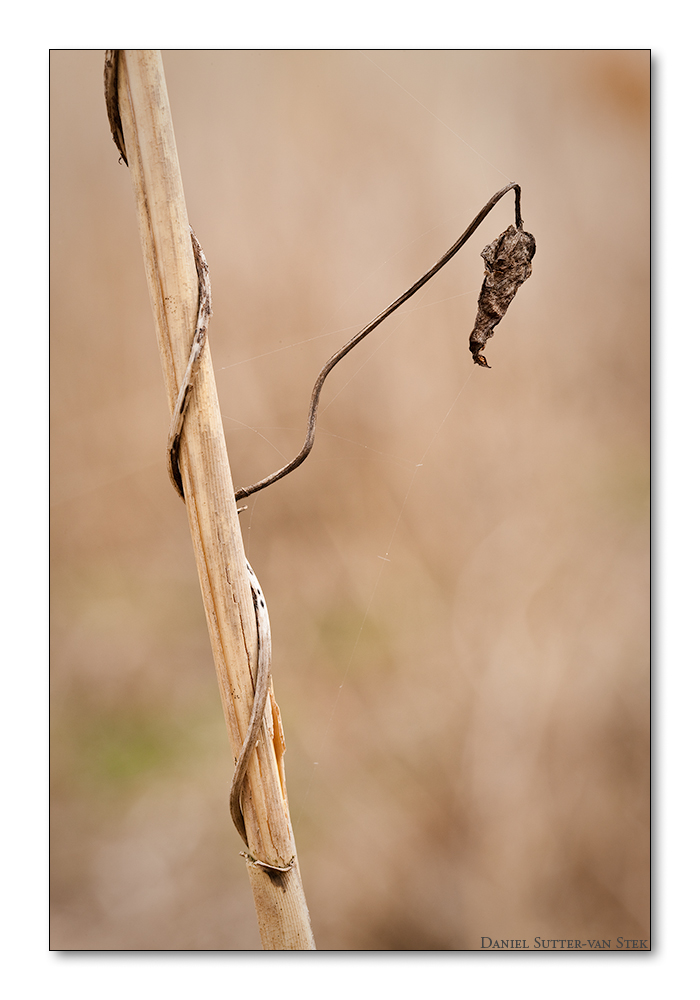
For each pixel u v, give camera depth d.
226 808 0.90
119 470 1.09
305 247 1.09
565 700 0.91
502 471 1.09
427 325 1.09
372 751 0.93
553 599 1.01
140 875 0.83
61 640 1.00
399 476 1.09
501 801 0.87
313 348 1.09
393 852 0.86
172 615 1.07
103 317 1.09
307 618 1.03
